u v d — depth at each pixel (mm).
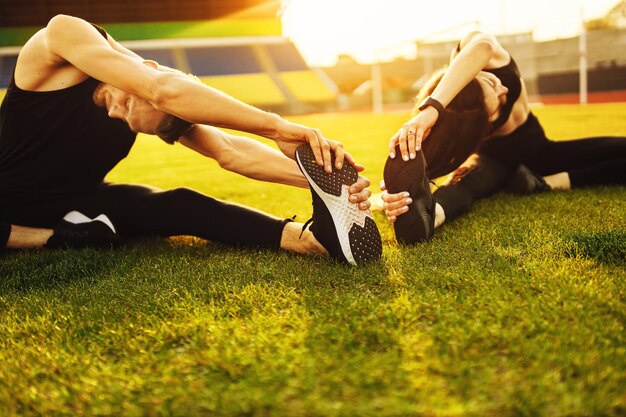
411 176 2186
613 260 1880
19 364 1405
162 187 5309
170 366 1339
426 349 1329
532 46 22500
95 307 1753
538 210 2787
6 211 2521
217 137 2480
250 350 1377
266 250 2336
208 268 2121
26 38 23562
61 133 2389
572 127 8875
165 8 25750
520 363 1254
